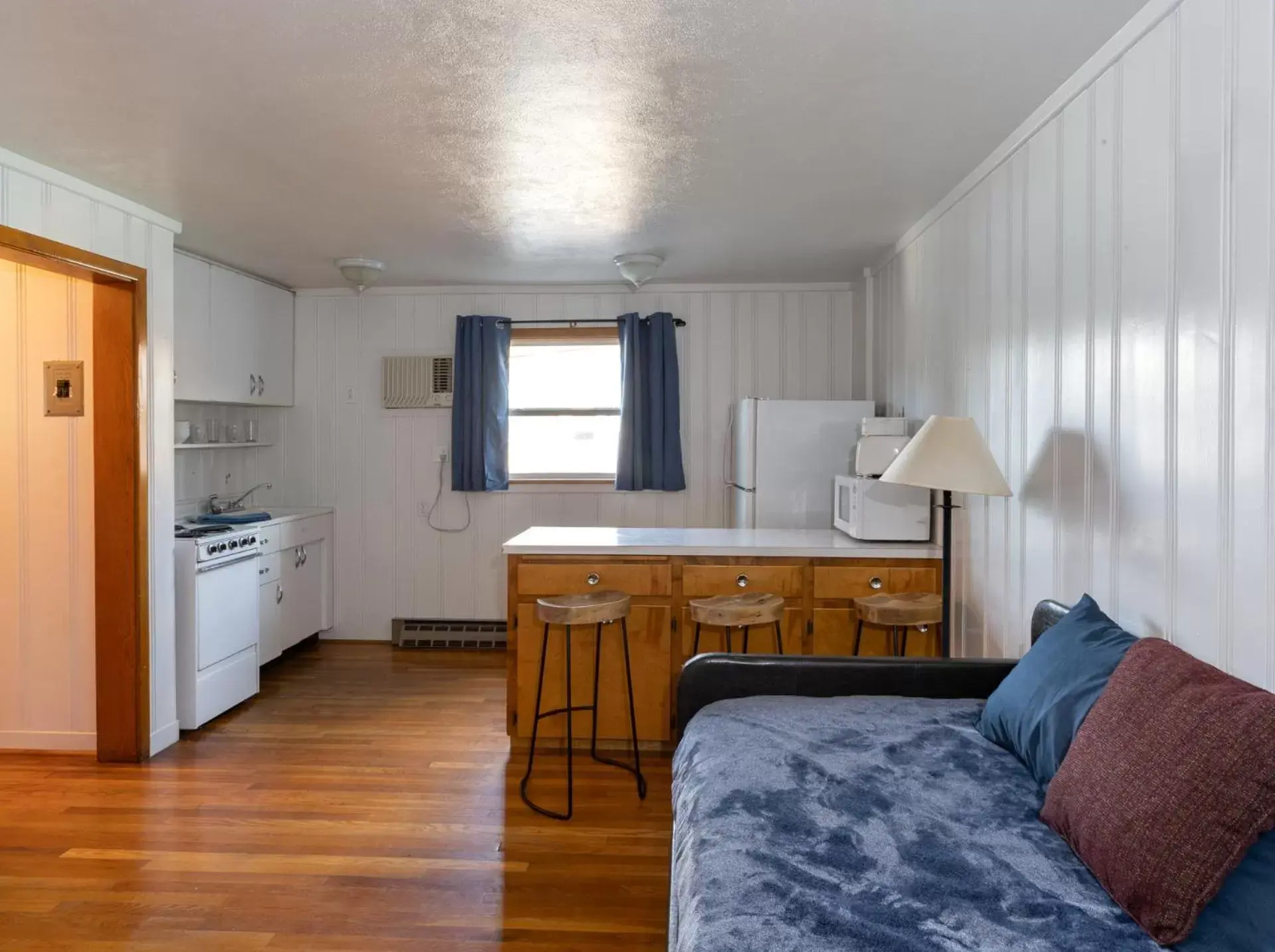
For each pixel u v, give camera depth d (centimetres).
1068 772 160
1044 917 131
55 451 363
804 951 122
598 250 447
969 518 328
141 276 356
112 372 352
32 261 311
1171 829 130
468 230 404
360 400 557
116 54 221
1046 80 238
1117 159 214
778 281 533
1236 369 169
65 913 239
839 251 450
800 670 248
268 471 559
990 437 303
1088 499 229
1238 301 168
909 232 406
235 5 197
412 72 232
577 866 267
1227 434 171
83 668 365
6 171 292
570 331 546
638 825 296
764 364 539
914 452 267
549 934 230
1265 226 160
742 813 168
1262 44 160
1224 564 172
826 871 145
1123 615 212
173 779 335
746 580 354
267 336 523
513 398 556
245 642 431
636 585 355
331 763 353
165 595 373
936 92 247
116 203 344
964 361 331
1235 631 169
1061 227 246
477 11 200
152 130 274
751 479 446
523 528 554
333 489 560
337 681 473
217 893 250
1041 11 200
